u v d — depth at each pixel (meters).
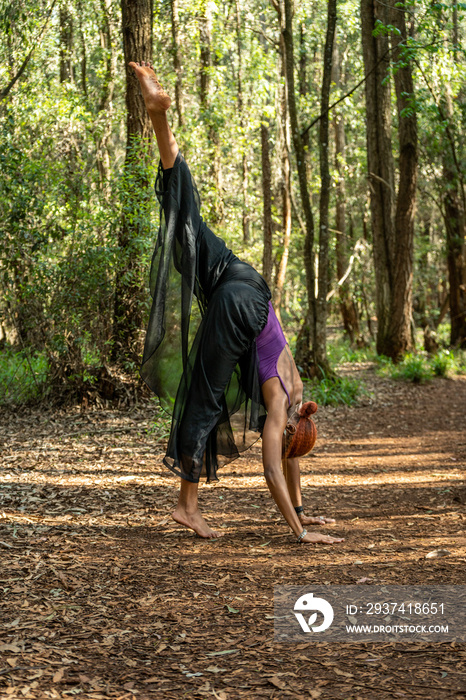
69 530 4.67
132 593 3.48
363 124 22.92
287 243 16.81
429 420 10.73
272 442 4.34
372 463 7.66
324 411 11.28
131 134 10.22
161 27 16.16
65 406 9.45
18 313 9.57
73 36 18.56
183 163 4.45
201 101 17.50
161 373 4.64
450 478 6.72
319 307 12.88
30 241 9.04
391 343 17.05
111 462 7.04
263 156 16.05
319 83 23.91
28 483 6.02
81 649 2.81
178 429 4.43
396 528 4.79
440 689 2.44
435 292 29.48
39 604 3.30
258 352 4.39
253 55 18.42
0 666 2.62
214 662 2.71
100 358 9.70
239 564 3.96
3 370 10.45
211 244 4.52
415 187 16.48
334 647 2.84
